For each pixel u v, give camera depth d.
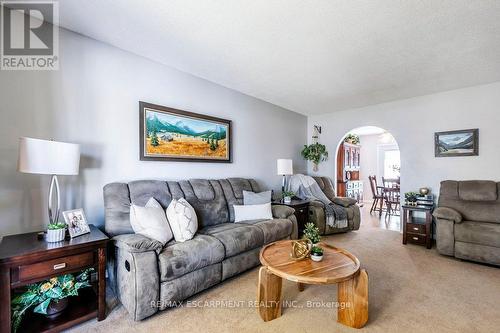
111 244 2.09
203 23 2.05
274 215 3.28
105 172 2.42
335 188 5.07
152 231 2.03
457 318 1.78
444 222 3.05
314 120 5.36
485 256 2.75
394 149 7.95
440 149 3.77
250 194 3.36
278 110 4.64
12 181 1.92
